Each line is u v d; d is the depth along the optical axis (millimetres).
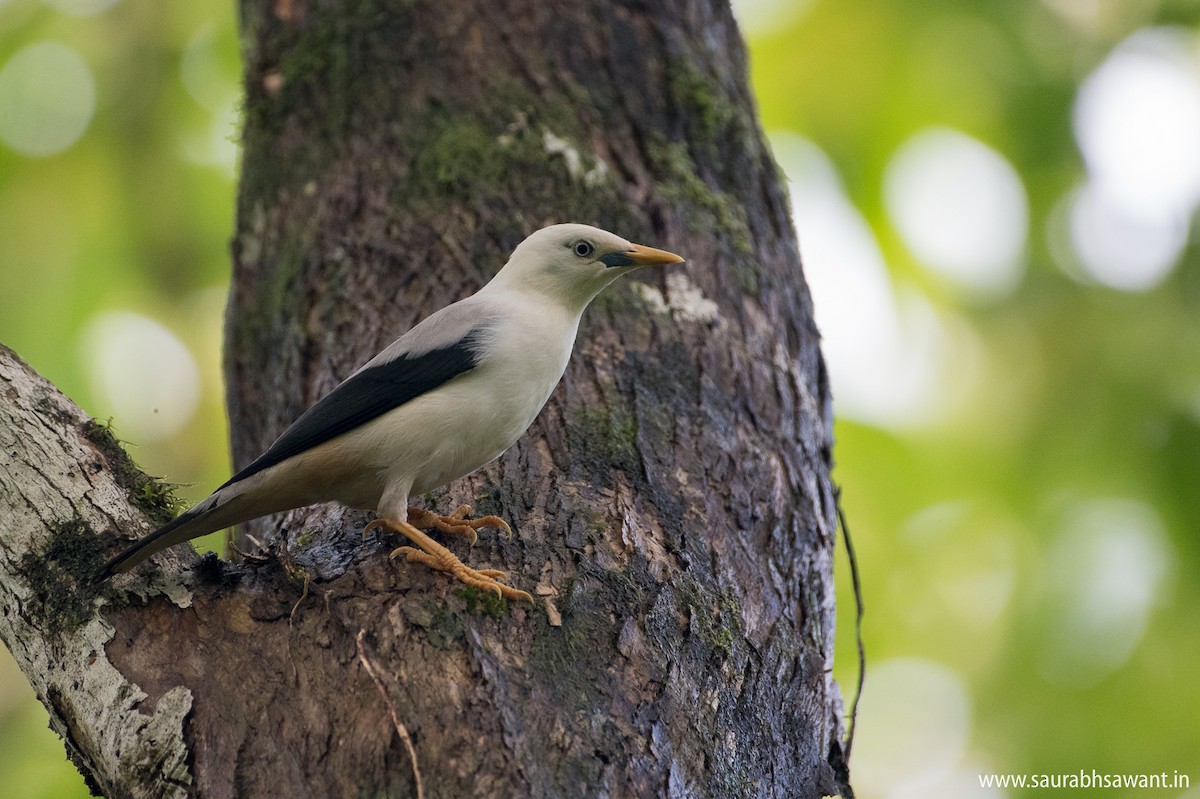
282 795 6055
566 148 10516
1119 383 13914
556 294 8883
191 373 16234
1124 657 13172
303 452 8039
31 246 15844
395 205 10430
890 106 15117
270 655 6648
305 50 11406
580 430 8578
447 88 10953
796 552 8523
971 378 14812
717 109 11031
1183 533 13062
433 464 8148
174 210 16141
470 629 6703
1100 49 14797
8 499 7277
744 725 7102
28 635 7000
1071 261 14711
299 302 10273
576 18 11227
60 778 13172
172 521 7102
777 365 9648
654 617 7113
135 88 16203
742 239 10359
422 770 6004
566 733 6305
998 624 13977
